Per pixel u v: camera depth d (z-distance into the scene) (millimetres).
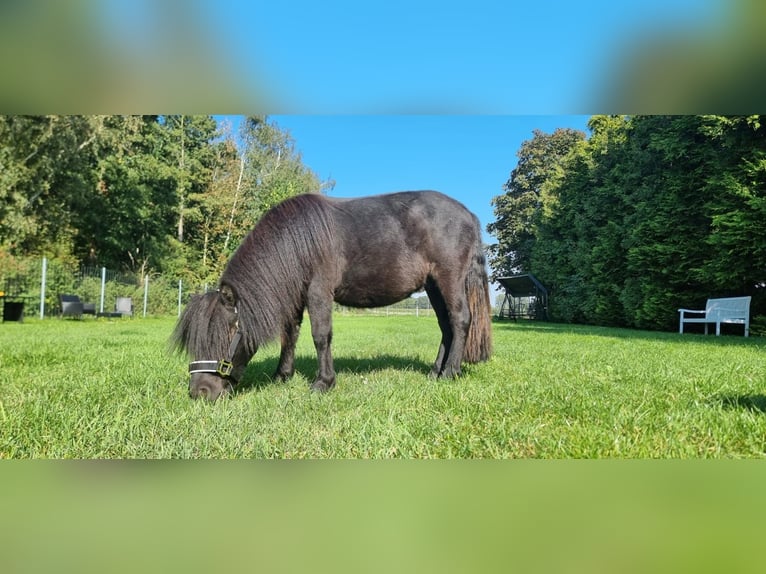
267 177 43312
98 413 3105
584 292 23641
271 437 2641
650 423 2877
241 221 39656
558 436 2656
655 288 17453
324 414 3195
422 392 3844
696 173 15461
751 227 12992
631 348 8367
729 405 3367
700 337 12500
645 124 18438
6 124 18594
